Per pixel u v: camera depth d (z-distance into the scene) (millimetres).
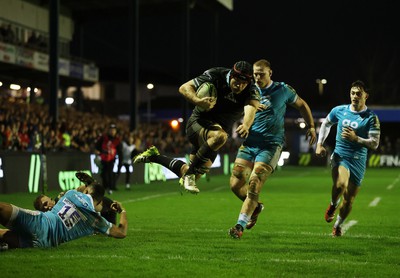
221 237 13453
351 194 13836
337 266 10164
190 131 11547
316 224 16438
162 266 9930
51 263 9977
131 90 47031
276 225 16094
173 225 15820
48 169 27359
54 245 11008
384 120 76562
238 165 13359
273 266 10070
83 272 9391
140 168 35719
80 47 64188
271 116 13109
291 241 13008
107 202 12227
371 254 11453
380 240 13383
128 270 9594
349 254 11422
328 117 14211
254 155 13266
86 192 11758
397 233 14727
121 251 11258
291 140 78125
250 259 10688
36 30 58094
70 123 36969
